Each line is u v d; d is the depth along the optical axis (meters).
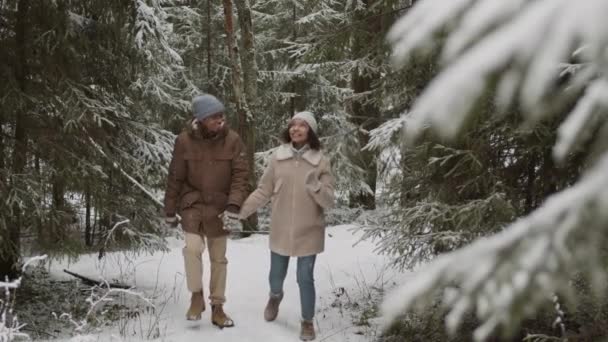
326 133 10.80
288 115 11.36
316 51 5.03
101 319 4.37
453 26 0.62
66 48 4.80
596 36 0.51
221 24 11.35
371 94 5.06
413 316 3.60
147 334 4.06
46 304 4.96
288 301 4.83
